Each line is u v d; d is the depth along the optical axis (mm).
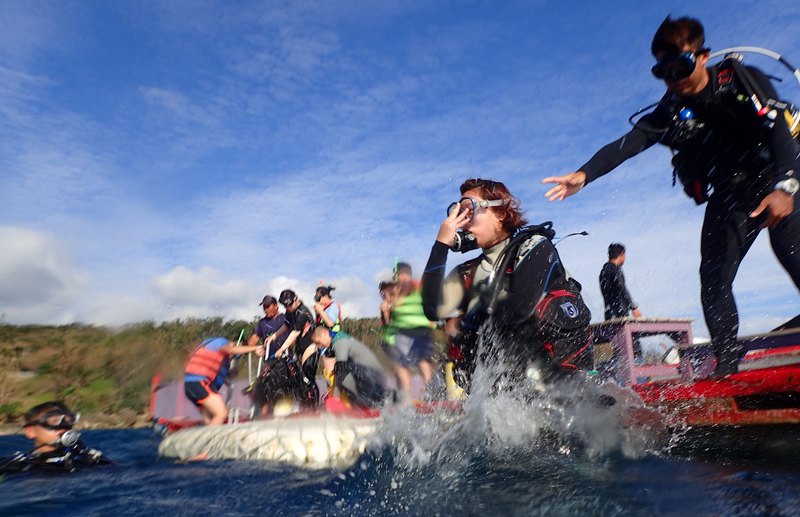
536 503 1617
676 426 2287
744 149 2559
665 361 3801
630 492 1631
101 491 2486
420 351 3229
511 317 2307
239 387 6680
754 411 2115
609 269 5023
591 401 2305
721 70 2506
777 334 2838
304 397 5988
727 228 2617
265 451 3193
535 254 2291
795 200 2369
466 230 2439
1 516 2084
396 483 2053
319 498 1973
